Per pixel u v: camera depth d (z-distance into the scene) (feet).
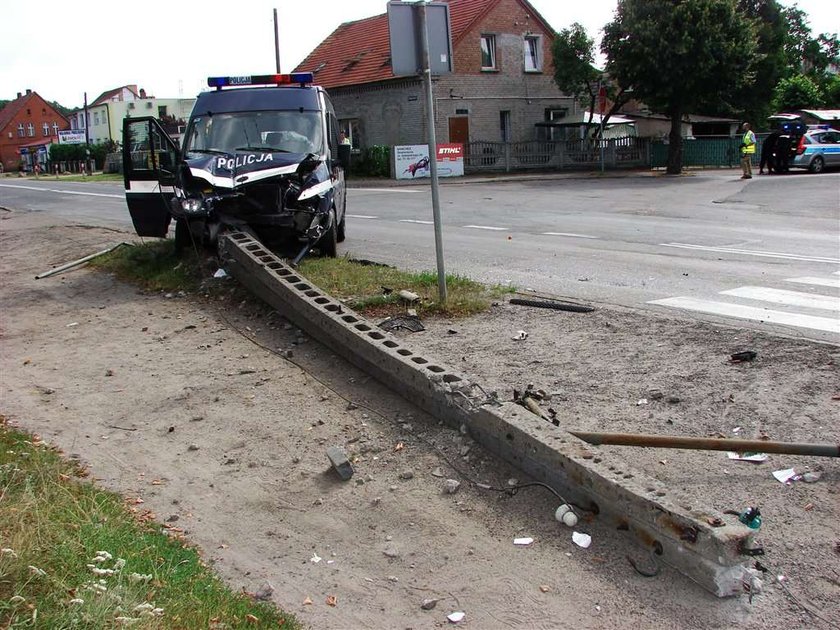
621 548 12.96
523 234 49.32
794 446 14.71
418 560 13.15
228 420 18.95
